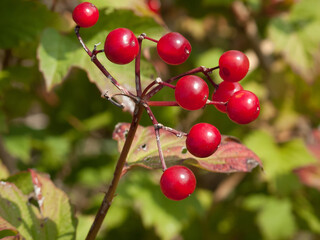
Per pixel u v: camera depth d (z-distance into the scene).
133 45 0.21
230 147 0.24
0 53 0.37
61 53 0.28
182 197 0.21
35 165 0.44
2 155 0.38
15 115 0.41
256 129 0.45
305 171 0.43
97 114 0.44
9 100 0.40
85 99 0.43
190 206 0.43
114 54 0.21
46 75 0.28
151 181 0.44
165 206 0.42
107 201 0.22
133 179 0.44
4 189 0.25
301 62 0.42
